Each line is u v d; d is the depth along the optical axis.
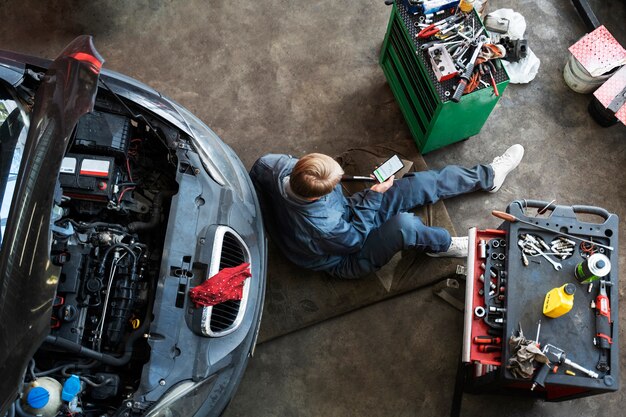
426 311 3.62
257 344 3.56
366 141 3.95
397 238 3.37
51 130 2.60
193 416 2.72
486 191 3.84
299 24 4.20
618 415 3.47
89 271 2.72
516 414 3.47
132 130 3.04
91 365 2.65
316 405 3.47
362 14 4.21
